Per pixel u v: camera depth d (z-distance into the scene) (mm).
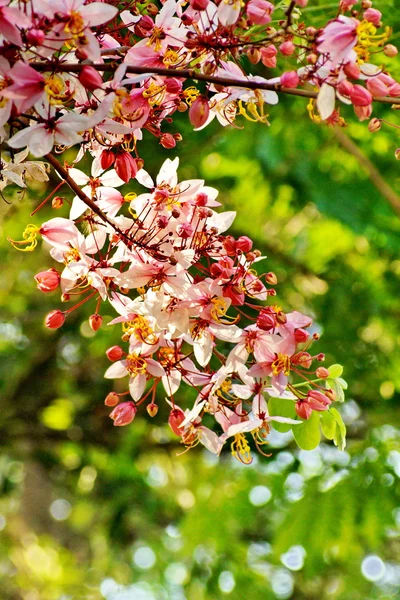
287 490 6164
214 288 2422
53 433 7633
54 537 10938
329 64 2236
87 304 6480
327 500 5520
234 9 2283
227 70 2512
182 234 2445
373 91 2234
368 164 5543
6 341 7793
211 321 2467
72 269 2537
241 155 6000
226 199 6410
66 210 5590
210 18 2484
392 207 5785
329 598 9328
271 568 8734
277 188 6145
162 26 2535
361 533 5723
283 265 6688
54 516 11008
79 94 2438
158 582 9375
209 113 2662
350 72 2189
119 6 2982
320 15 4172
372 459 5691
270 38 2291
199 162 5988
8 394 7621
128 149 2602
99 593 10062
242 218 6500
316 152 6047
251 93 2586
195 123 2428
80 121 2199
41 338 7680
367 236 6312
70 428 7660
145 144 5242
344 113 5453
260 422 2443
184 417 2588
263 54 2426
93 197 2615
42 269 7094
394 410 6188
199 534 6699
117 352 2578
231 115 2658
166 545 9305
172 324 2434
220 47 2379
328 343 6387
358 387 6367
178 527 7031
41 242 6707
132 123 2469
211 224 2602
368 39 2193
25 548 10188
